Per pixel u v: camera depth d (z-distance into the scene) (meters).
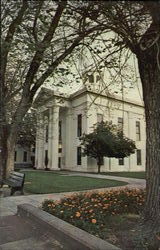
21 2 4.51
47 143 38.66
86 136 28.95
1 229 5.71
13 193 10.35
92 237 4.31
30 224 6.04
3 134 12.18
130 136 37.28
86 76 7.62
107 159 33.94
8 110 11.79
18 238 5.13
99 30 5.18
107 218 5.70
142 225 4.91
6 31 5.14
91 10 4.22
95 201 6.59
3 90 9.80
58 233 4.82
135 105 38.47
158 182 5.00
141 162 38.75
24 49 5.64
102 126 29.52
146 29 4.54
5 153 12.30
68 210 5.80
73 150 35.44
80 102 33.84
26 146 47.94
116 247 3.93
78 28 5.25
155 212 4.88
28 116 14.56
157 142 5.12
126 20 4.09
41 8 4.85
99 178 20.02
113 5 3.55
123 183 15.66
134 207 6.44
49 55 6.25
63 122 38.06
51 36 6.12
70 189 12.16
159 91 5.19
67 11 4.99
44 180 17.14
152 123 5.18
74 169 34.72
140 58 5.20
